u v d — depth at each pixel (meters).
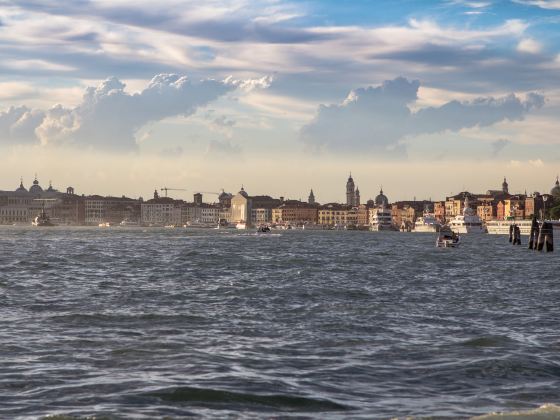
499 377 32.66
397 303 61.72
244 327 47.06
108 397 28.56
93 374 32.69
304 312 55.00
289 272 98.69
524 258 144.38
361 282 83.50
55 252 154.75
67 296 65.69
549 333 45.28
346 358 36.91
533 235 185.88
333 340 42.22
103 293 68.62
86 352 37.88
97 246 189.25
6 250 163.25
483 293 71.38
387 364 35.41
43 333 43.91
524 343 41.28
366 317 52.44
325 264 118.19
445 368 34.41
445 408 27.36
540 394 29.58
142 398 28.44
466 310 57.12
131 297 65.06
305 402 28.17
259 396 28.92
